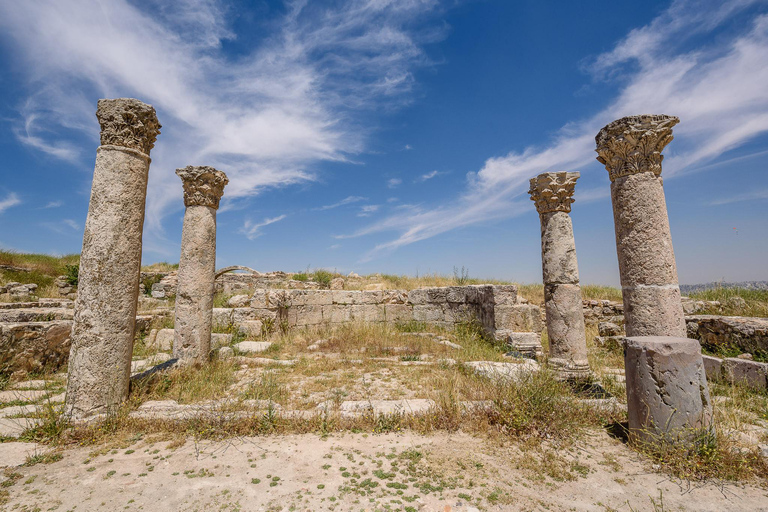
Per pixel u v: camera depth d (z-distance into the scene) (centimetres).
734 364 684
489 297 1113
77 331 499
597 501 329
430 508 313
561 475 370
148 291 1986
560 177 746
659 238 498
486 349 978
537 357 980
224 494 335
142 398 548
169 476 365
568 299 704
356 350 995
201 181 815
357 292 1406
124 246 526
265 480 358
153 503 322
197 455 407
